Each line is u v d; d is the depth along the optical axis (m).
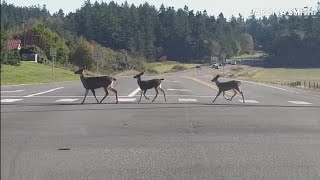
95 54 81.56
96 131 15.30
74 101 27.17
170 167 9.93
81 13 142.00
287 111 22.42
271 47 179.00
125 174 9.27
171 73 119.38
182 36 171.12
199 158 10.91
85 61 95.81
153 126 16.62
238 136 14.40
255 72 122.94
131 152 11.64
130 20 148.38
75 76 67.56
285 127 16.58
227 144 12.91
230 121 18.23
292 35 166.12
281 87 48.47
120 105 24.66
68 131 15.24
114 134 14.69
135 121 18.02
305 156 11.19
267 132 15.30
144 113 20.88
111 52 111.69
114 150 11.90
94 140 13.47
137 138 13.89
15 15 112.69
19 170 9.34
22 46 79.81
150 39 154.25
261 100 29.36
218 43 177.12
